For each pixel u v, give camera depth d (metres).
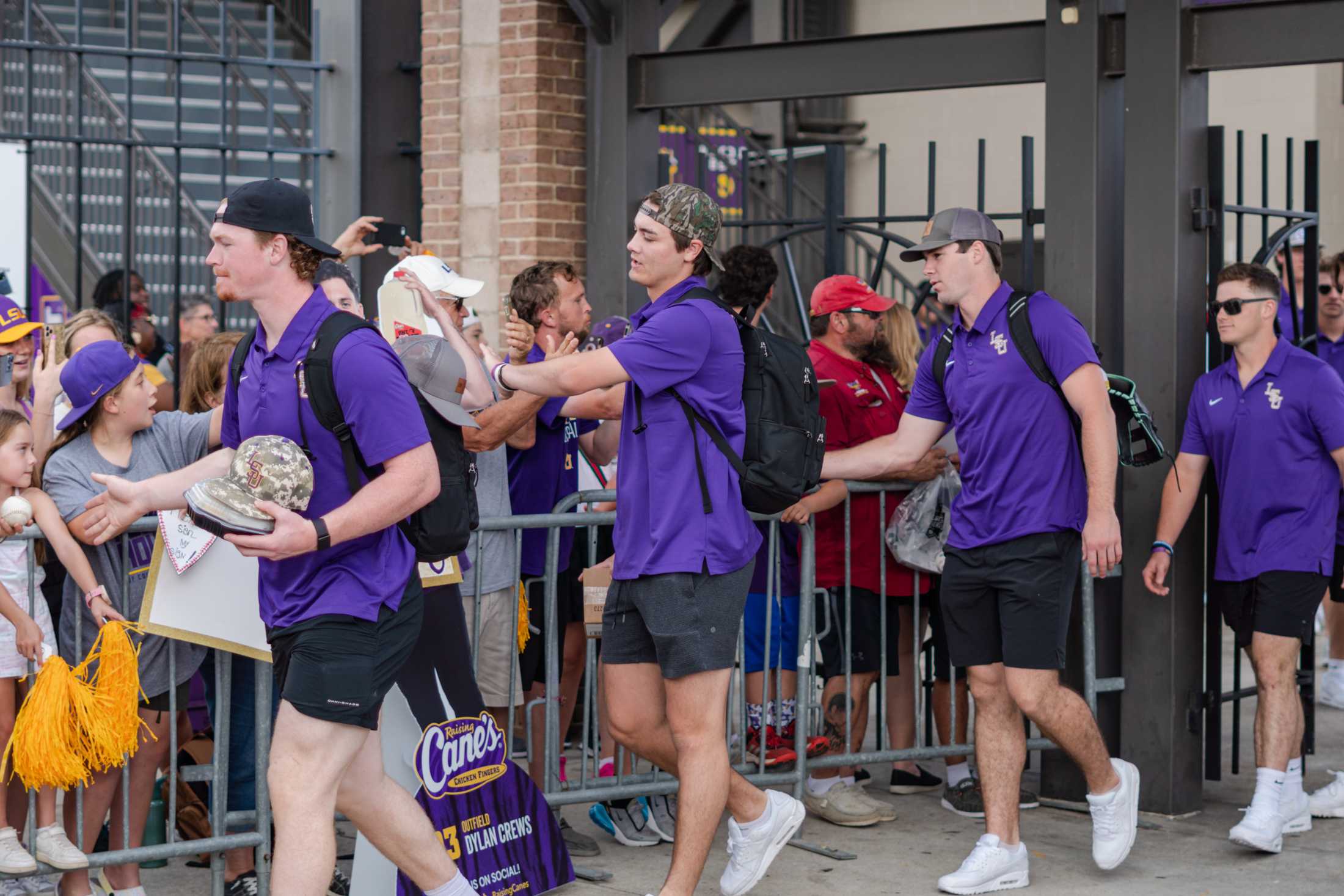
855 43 5.72
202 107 11.09
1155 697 5.23
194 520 3.05
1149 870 4.66
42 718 3.61
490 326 6.98
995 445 4.37
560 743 4.82
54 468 3.89
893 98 13.92
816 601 5.26
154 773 4.06
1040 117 12.88
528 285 5.07
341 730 3.25
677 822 3.98
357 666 3.24
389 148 7.90
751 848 4.23
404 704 3.99
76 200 7.01
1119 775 4.55
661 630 3.90
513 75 6.82
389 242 5.13
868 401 5.13
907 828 5.15
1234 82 11.73
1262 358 4.87
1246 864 4.72
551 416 5.03
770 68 5.93
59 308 7.88
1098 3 5.16
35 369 4.48
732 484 3.93
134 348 6.21
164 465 4.03
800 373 4.03
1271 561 4.82
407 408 3.20
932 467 5.05
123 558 3.94
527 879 4.29
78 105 7.05
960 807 5.32
